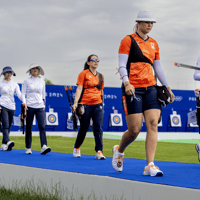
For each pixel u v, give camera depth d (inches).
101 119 282.2
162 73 193.0
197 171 187.5
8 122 364.8
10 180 218.1
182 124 1008.2
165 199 134.9
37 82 327.3
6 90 364.2
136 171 187.9
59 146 441.1
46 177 191.9
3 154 313.9
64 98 891.4
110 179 157.3
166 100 179.2
